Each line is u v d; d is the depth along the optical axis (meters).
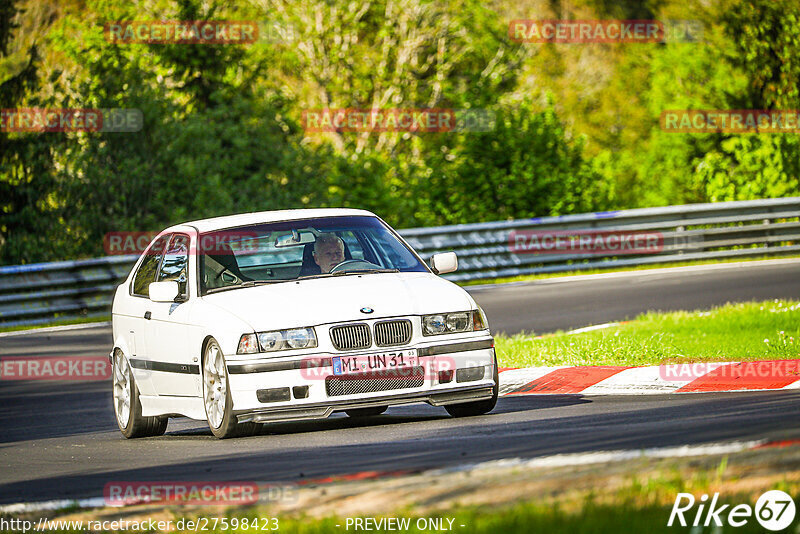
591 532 16.56
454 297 33.75
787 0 126.62
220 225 36.94
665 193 147.25
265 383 31.69
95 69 111.44
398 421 35.53
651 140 158.50
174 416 36.16
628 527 16.69
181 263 36.72
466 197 123.25
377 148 145.50
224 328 32.47
